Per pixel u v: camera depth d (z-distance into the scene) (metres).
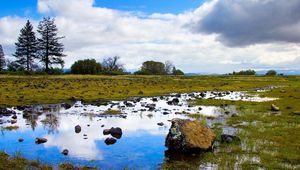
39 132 22.53
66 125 25.11
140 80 84.25
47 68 113.19
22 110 32.47
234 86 75.38
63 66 116.31
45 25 113.00
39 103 37.34
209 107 36.62
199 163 15.95
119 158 16.70
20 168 14.59
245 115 30.17
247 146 18.81
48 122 26.25
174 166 15.50
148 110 33.44
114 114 30.61
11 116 28.62
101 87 58.56
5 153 16.83
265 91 60.50
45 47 113.25
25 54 116.31
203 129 18.62
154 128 24.34
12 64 116.62
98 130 23.33
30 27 115.81
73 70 113.75
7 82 63.78
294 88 67.25
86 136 21.42
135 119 28.17
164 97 47.31
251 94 54.19
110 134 22.09
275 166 15.43
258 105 37.88
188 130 18.23
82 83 66.38
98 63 117.12
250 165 15.55
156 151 18.05
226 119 28.11
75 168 14.82
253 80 105.69
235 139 19.70
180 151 17.64
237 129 23.58
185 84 76.19
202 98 46.16
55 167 14.92
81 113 30.98
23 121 26.50
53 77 85.94
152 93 52.09
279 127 24.34
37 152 17.52
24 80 71.19
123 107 35.41
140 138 21.09
